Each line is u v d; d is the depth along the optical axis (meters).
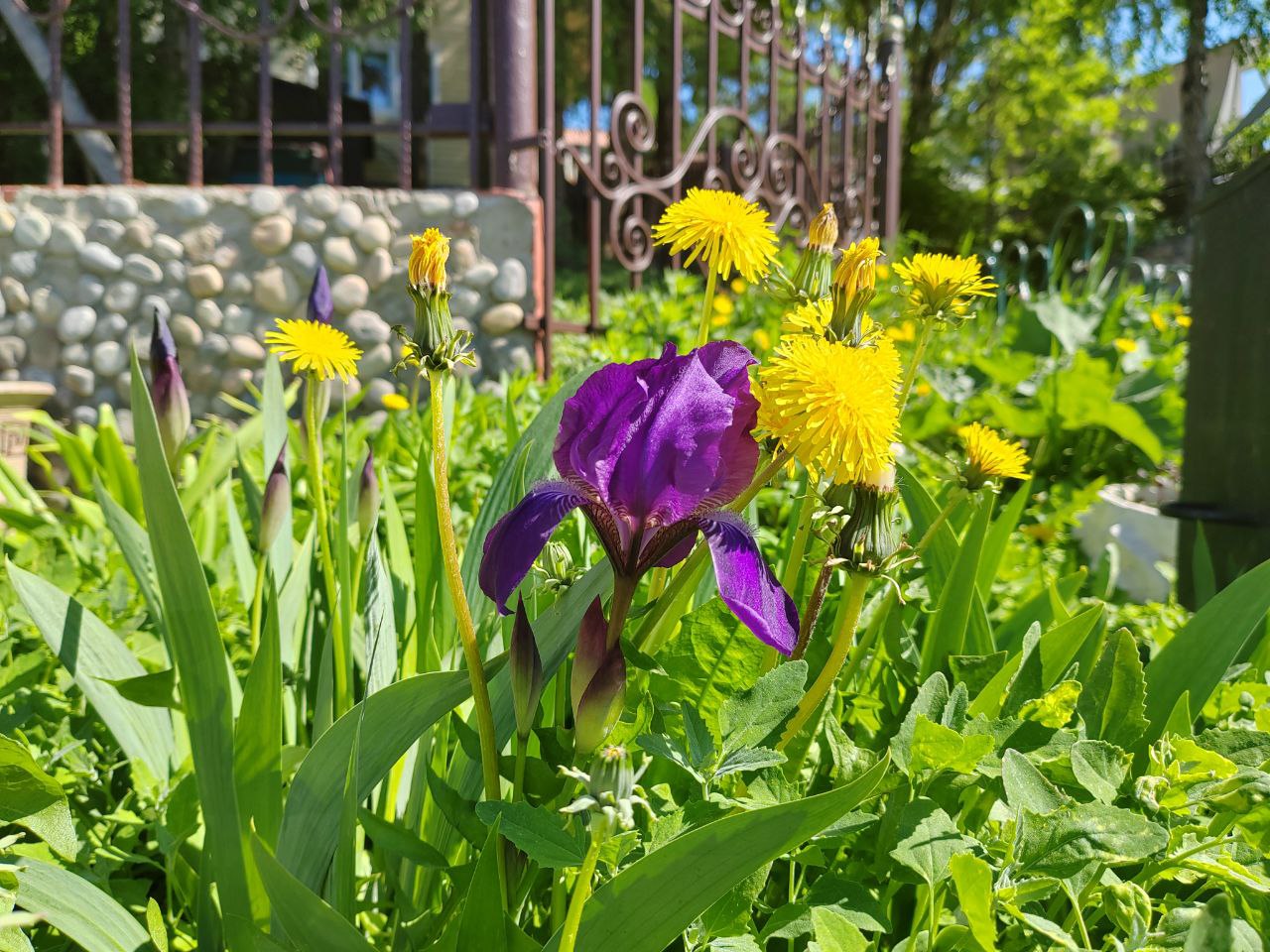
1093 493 4.49
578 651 1.06
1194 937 0.97
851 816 1.17
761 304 7.52
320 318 1.91
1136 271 10.84
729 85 21.38
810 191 9.12
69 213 5.97
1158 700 1.58
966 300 1.52
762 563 1.06
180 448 1.69
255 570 2.04
